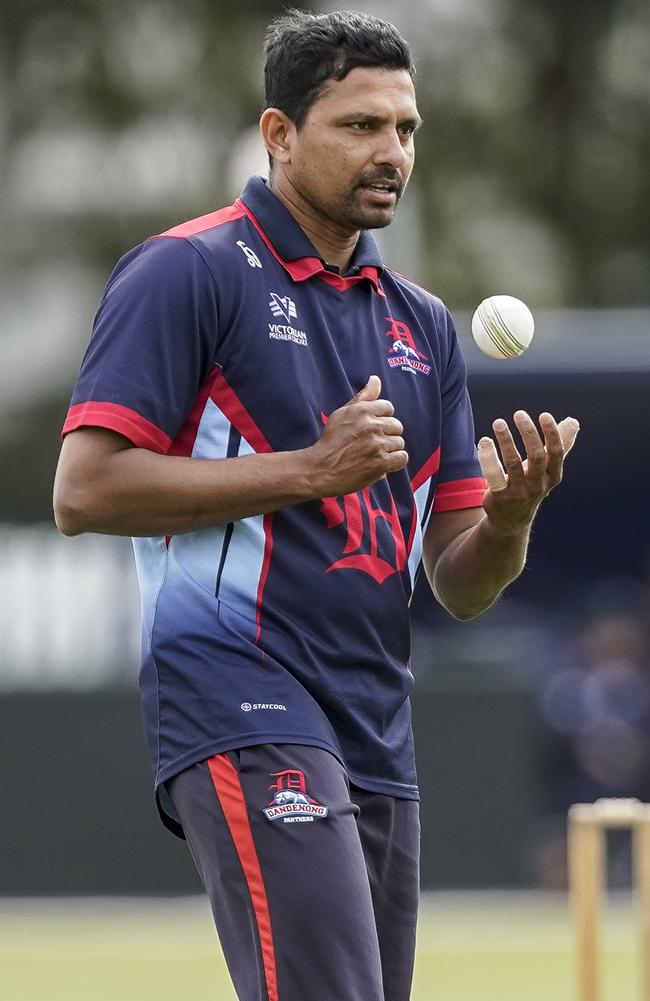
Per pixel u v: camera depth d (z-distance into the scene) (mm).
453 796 46438
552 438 14594
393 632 15016
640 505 60906
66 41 88375
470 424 16422
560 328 49688
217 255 14555
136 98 88312
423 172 86750
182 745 14219
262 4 88125
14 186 89125
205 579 14430
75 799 46875
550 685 50469
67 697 47094
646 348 49438
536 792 48938
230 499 13969
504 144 88688
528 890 46438
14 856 46781
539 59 89312
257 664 14242
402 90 14703
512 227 88062
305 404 14617
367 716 14734
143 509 14016
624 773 49438
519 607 62469
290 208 15117
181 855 46781
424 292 16094
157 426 14188
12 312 91125
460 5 87500
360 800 14719
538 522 62094
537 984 33750
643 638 53844
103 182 88188
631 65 89375
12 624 47469
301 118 14773
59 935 40812
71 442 14242
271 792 13859
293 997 13547
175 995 32688
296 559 14469
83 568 47844
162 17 88250
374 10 86375
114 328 14336
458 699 46625
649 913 21891
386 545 14953
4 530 47875
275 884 13688
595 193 89688
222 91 87375
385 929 15000
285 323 14695
